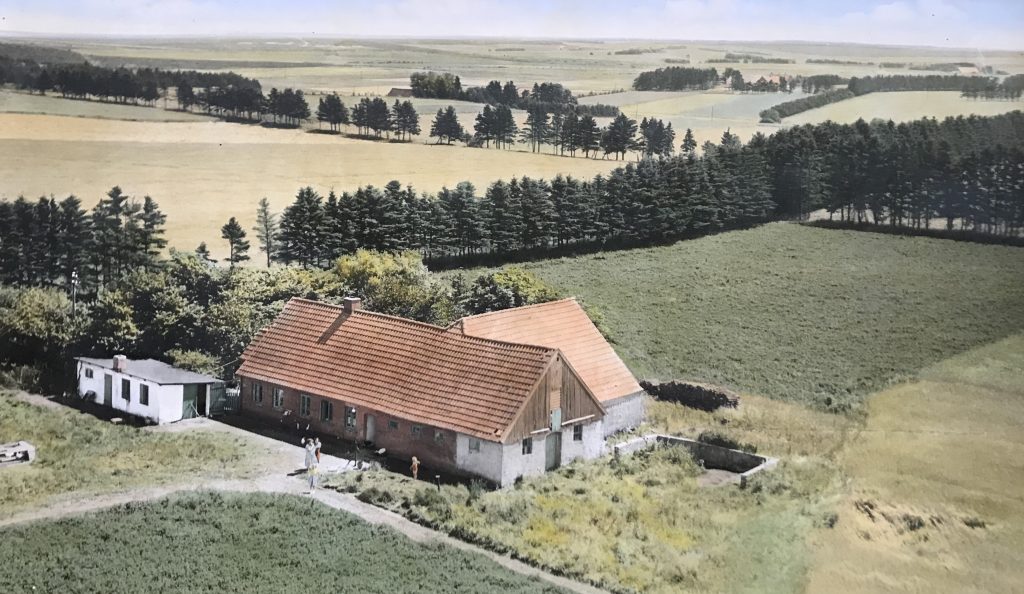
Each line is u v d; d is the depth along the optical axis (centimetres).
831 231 8819
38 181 10550
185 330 6144
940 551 3391
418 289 6788
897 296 6906
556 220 9375
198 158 11944
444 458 4516
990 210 8006
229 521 3631
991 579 3241
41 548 3325
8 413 5156
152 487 4072
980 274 7094
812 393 5481
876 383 5412
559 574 3366
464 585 3147
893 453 4247
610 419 5206
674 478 4450
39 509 3759
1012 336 5841
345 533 3578
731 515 3884
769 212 9450
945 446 4194
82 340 6056
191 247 9162
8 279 8269
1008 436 4209
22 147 11694
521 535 3706
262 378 5294
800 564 3384
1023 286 6794
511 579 3231
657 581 3297
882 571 3281
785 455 4566
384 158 12388
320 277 7106
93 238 8531
